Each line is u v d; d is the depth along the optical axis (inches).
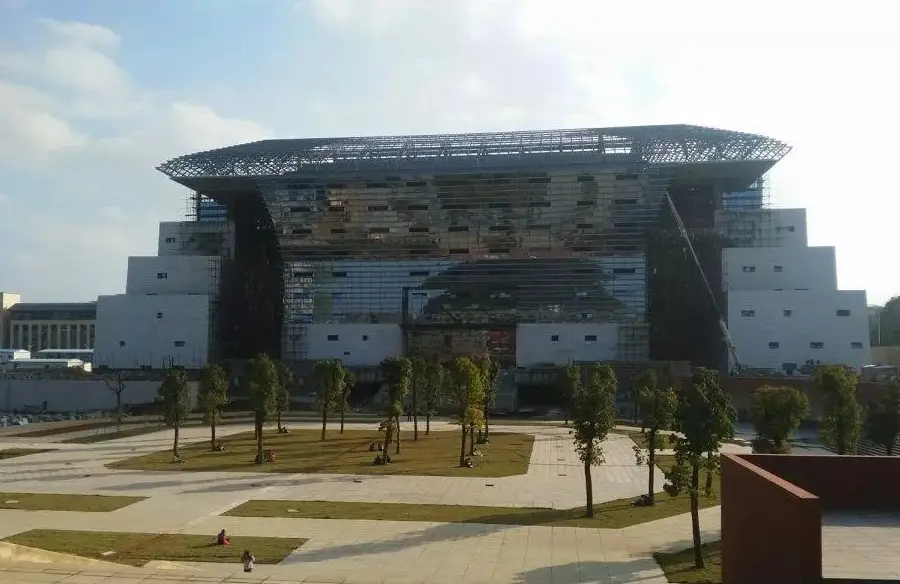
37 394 5856.3
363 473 2822.3
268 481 2655.0
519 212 6486.2
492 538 1865.2
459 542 1822.1
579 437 2130.9
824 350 5787.4
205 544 1776.6
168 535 1867.6
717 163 6097.4
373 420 4936.0
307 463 3053.6
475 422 3029.0
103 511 2155.5
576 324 6417.3
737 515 1215.6
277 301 7224.4
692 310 6481.3
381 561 1649.9
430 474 2802.7
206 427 4512.8
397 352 6604.3
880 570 930.7
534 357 6441.9
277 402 3791.8
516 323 6555.1
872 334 7839.6
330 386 3858.3
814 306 5821.9
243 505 2241.6
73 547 1734.7
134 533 1889.8
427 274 6702.8
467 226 6569.9
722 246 6441.9
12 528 1941.4
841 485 1223.5
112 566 1470.2
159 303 6496.1
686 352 6510.8
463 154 6412.4
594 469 2942.9
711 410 1678.2
